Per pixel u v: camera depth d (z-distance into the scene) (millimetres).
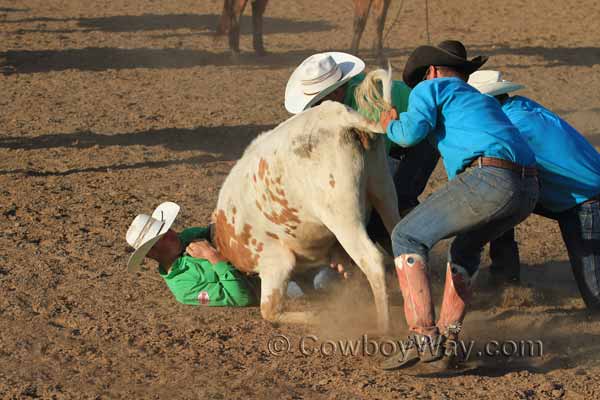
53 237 13000
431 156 11133
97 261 12086
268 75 25844
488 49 29516
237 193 9922
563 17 35719
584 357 9141
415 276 8508
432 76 9016
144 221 10281
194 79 25234
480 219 8414
